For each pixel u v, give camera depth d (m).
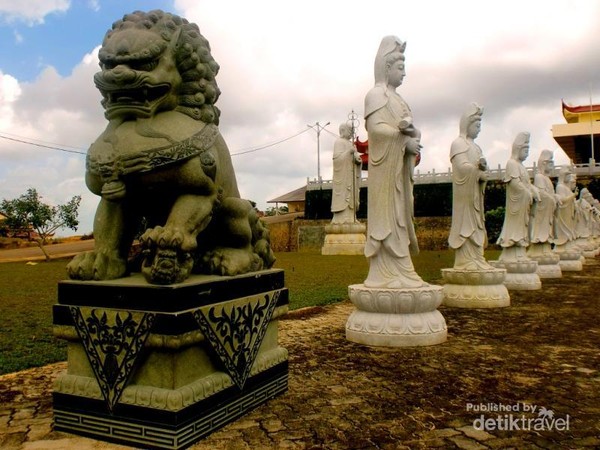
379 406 4.39
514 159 13.01
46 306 10.30
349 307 10.12
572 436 3.78
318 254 27.36
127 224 4.12
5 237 38.38
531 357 6.11
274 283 4.61
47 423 3.97
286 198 59.84
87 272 3.81
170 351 3.45
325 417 4.11
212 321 3.74
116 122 3.99
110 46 3.79
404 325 6.67
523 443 3.65
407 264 7.10
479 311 9.51
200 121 4.21
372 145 7.21
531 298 11.20
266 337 4.55
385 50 7.40
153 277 3.53
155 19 3.98
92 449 3.46
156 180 3.88
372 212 7.19
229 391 3.93
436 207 34.16
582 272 17.61
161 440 3.40
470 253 10.23
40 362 5.92
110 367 3.59
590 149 40.91
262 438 3.67
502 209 30.77
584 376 5.32
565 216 19.17
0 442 3.60
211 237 4.49
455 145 10.27
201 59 4.20
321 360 5.97
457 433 3.82
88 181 4.05
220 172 4.38
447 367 5.66
